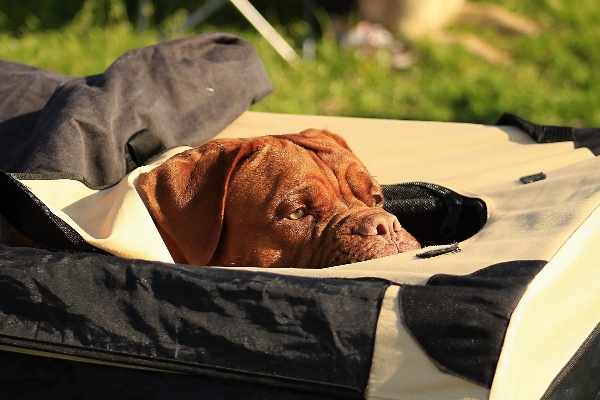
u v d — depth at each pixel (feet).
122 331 7.48
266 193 10.38
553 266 7.67
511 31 34.76
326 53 31.53
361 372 6.98
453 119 27.84
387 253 9.77
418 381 6.84
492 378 6.62
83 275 7.62
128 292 7.52
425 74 31.14
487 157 13.12
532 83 30.01
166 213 9.96
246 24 34.63
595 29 34.45
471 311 6.73
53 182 10.27
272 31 31.07
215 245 9.87
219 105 13.69
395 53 32.12
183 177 10.10
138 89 12.67
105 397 7.75
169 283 7.47
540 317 7.34
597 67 31.78
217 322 7.30
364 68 30.76
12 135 12.87
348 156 11.44
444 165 13.08
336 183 10.98
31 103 13.23
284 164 10.56
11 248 7.98
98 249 8.65
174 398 7.52
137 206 9.28
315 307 7.10
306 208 10.54
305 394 7.20
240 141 10.95
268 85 14.85
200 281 7.39
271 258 10.36
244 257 10.42
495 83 29.71
